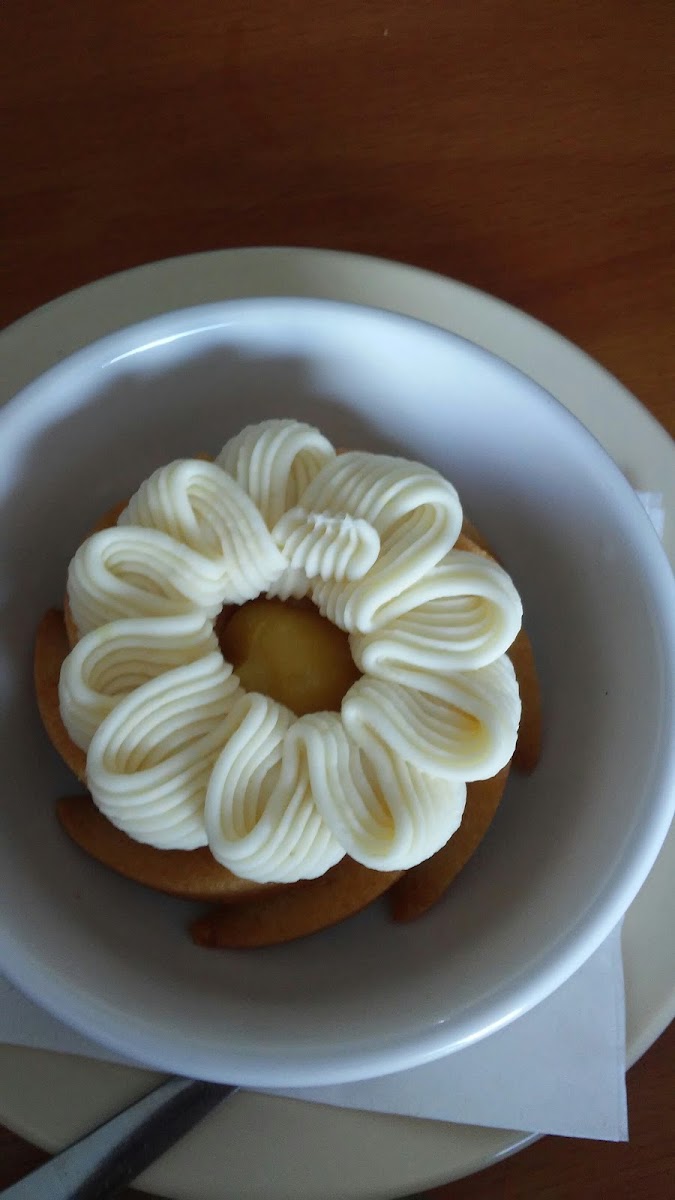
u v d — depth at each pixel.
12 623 0.22
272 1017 0.19
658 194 0.32
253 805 0.19
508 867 0.22
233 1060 0.17
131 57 0.32
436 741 0.19
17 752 0.21
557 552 0.23
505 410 0.22
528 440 0.23
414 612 0.20
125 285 0.25
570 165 0.32
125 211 0.30
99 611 0.20
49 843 0.21
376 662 0.20
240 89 0.32
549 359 0.26
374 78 0.32
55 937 0.19
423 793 0.19
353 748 0.19
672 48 0.33
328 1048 0.18
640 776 0.20
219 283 0.26
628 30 0.33
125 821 0.19
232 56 0.32
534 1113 0.21
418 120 0.32
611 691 0.21
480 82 0.32
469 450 0.24
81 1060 0.21
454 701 0.19
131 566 0.20
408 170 0.31
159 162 0.31
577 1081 0.21
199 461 0.21
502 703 0.19
